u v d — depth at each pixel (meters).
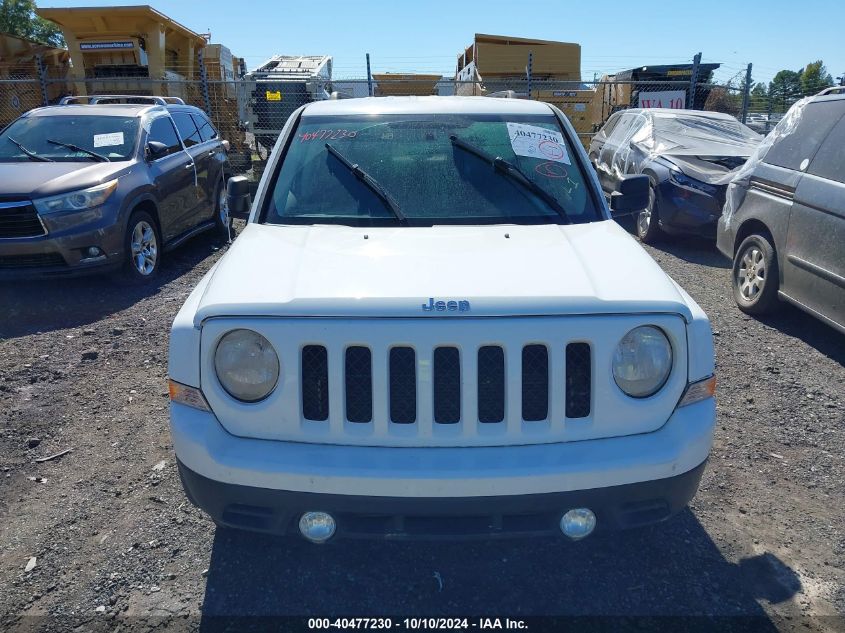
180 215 8.10
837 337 5.65
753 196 6.13
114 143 7.45
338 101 4.27
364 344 2.45
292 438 2.50
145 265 7.27
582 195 3.66
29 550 3.06
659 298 2.56
